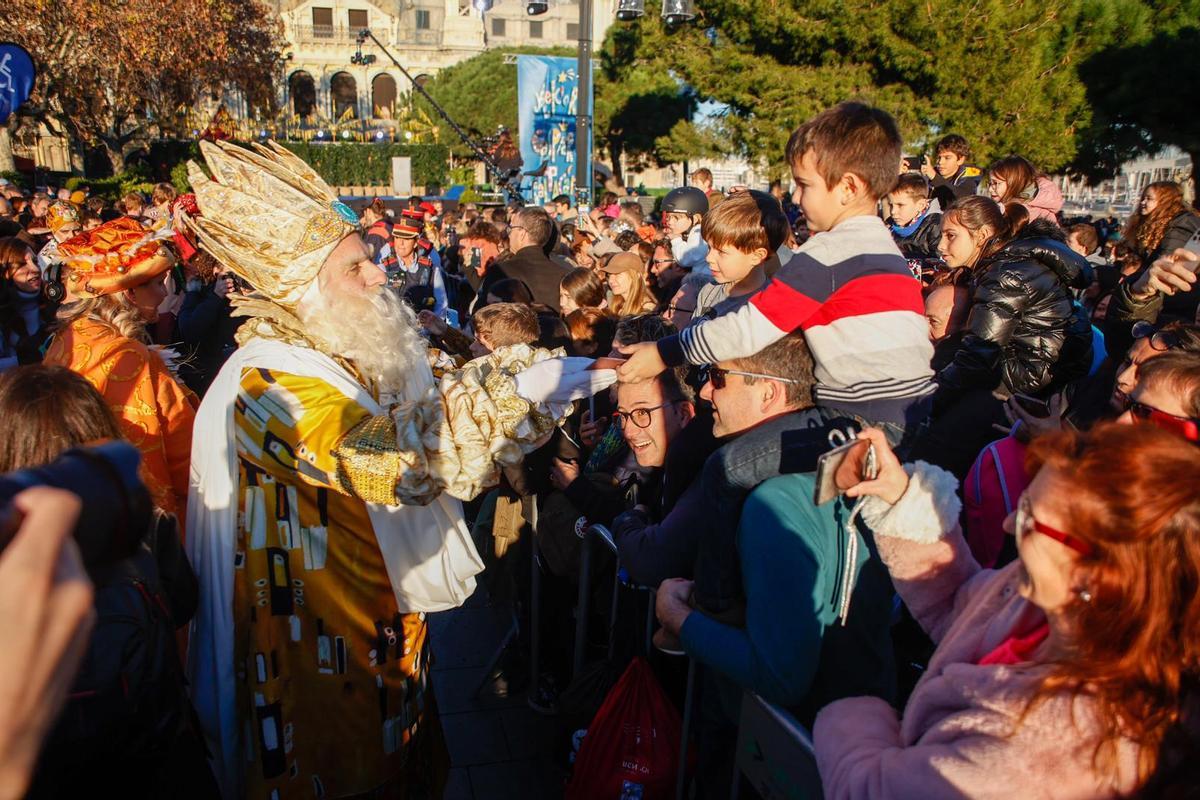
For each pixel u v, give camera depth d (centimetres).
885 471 143
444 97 3794
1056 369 346
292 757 213
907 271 195
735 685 195
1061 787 102
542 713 329
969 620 134
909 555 149
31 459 173
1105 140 1677
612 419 307
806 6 1686
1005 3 1552
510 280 468
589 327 407
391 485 180
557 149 1326
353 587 211
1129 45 1557
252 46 2975
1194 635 98
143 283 272
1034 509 108
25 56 572
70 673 74
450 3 5362
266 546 208
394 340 223
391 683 219
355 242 216
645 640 258
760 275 266
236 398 202
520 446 189
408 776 231
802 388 187
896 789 120
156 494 230
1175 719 99
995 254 348
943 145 591
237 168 204
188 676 218
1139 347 241
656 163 3147
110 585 162
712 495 182
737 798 183
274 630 210
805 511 165
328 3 5309
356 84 5472
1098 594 102
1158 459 101
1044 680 106
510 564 346
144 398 248
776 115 1773
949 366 307
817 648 162
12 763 68
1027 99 1552
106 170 3025
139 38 2270
